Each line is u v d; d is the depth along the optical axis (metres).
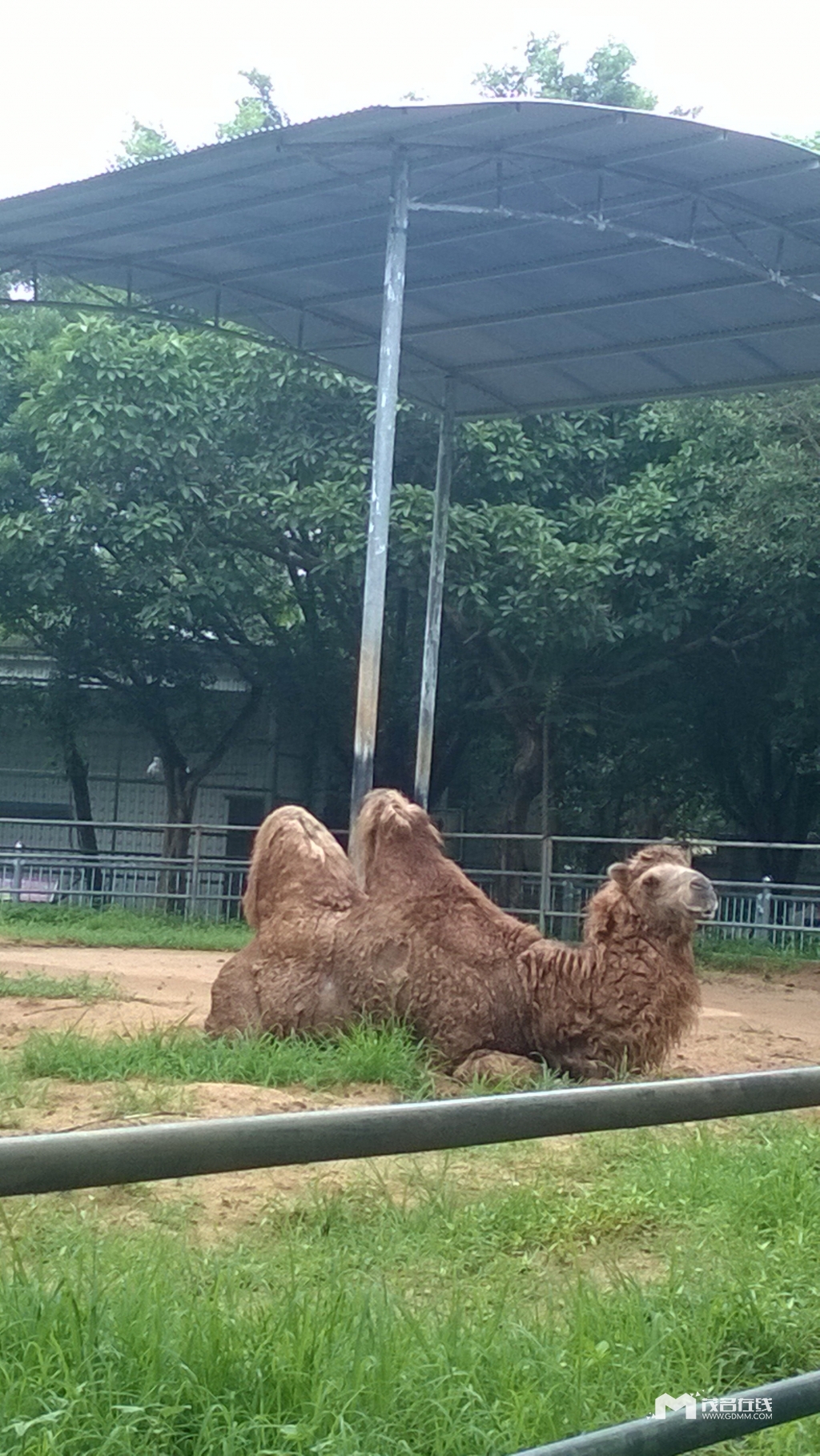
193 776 29.02
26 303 18.08
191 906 22.69
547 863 20.75
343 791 30.59
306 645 27.16
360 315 18.95
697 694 26.05
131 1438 3.24
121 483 23.64
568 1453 2.65
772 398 21.97
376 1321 3.95
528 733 26.08
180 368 22.73
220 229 16.67
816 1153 6.64
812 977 19.00
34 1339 3.54
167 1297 3.93
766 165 14.30
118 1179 2.25
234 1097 7.31
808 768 26.84
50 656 28.98
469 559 22.50
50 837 32.62
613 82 28.05
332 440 23.48
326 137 13.93
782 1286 4.83
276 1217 5.48
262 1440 3.29
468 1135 2.59
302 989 8.70
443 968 8.48
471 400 20.61
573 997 8.30
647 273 16.81
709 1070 9.23
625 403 19.78
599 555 22.41
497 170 14.55
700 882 8.28
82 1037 8.73
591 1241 5.45
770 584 22.50
